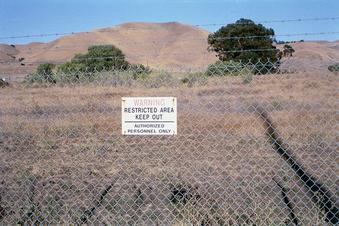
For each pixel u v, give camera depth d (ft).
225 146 35.78
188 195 25.34
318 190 26.05
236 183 27.76
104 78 31.12
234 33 124.06
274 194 25.99
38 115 41.65
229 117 40.86
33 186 28.02
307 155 34.01
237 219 22.15
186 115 39.83
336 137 37.52
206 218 22.30
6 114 42.45
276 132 39.09
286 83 30.53
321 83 30.86
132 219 23.22
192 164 31.78
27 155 35.35
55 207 24.48
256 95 41.70
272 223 21.84
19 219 22.85
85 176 30.32
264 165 31.68
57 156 34.83
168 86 29.53
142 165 32.24
